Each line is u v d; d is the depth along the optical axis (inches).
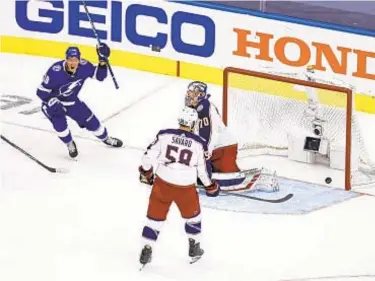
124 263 912.9
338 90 1066.7
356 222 997.2
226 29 1294.3
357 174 1086.4
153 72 1364.4
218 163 1058.7
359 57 1217.4
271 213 1011.9
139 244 949.2
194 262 914.1
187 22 1318.9
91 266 907.4
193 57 1330.0
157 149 885.2
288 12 1251.2
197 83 1012.5
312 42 1240.2
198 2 1304.1
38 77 1354.6
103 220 993.5
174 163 882.8
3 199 1031.6
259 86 1116.5
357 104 1238.9
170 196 887.7
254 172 1056.8
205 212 1010.1
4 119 1233.4
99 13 1368.1
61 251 932.0
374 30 1204.5
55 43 1403.8
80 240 952.9
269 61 1274.6
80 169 1107.9
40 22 1402.6
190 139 880.9
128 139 1189.1
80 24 1380.4
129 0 1346.0
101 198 1040.8
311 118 1104.2
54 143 1175.0
